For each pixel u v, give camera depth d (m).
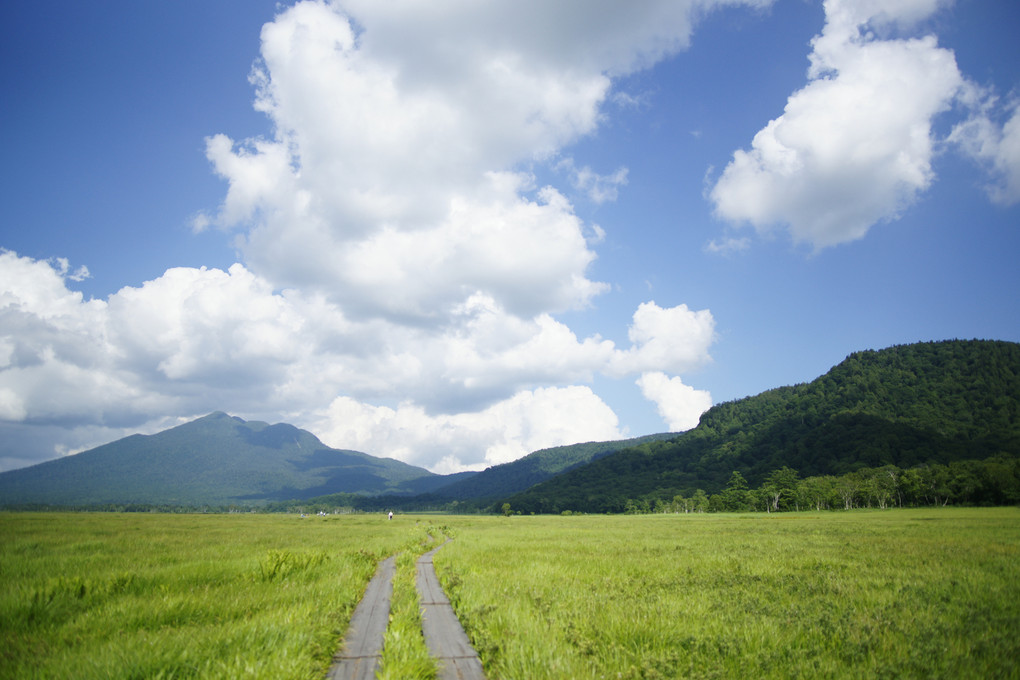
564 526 68.25
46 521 53.59
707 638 11.16
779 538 38.91
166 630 10.97
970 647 10.44
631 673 9.17
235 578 17.80
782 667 9.66
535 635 10.63
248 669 8.28
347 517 107.50
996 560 22.67
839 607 14.25
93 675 8.56
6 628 11.72
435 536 48.75
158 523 61.34
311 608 12.71
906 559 24.06
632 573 21.36
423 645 10.20
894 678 9.07
